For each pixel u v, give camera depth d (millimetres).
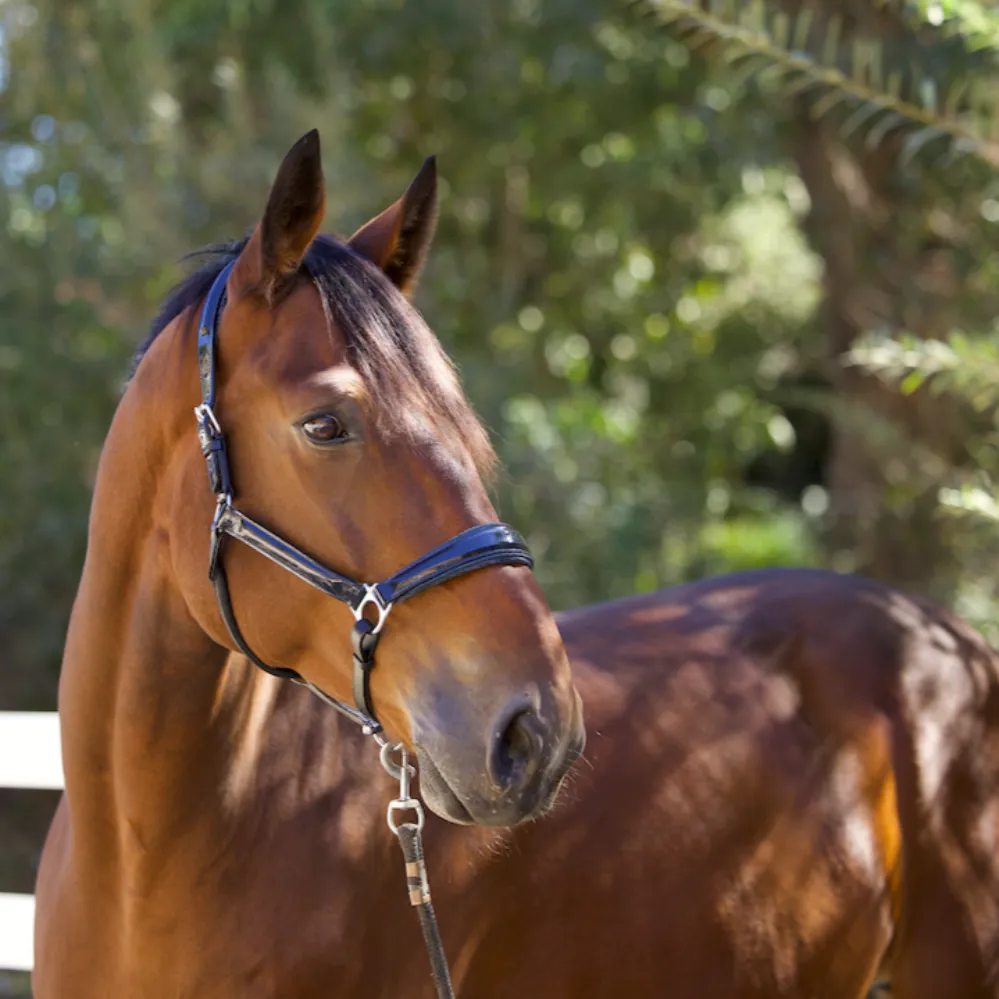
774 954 2668
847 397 8930
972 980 2932
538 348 11172
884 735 2914
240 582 1998
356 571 1909
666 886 2562
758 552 11445
